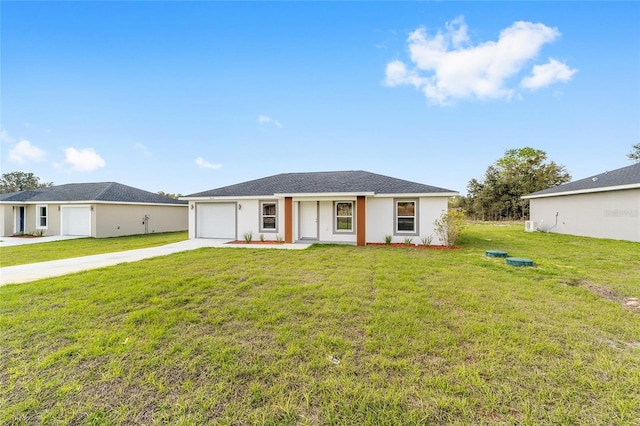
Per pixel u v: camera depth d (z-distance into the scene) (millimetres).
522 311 4270
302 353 3080
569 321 3900
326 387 2498
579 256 9086
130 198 19516
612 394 2377
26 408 2266
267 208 14422
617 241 12930
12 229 18906
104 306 4539
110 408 2273
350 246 11820
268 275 6578
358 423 2100
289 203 13102
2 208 18547
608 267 7340
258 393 2439
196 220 15641
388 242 12352
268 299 4867
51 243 14414
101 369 2811
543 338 3389
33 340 3414
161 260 8547
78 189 20359
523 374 2660
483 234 16938
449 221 11828
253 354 3084
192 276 6445
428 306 4480
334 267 7496
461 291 5266
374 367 2809
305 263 8039
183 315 4148
